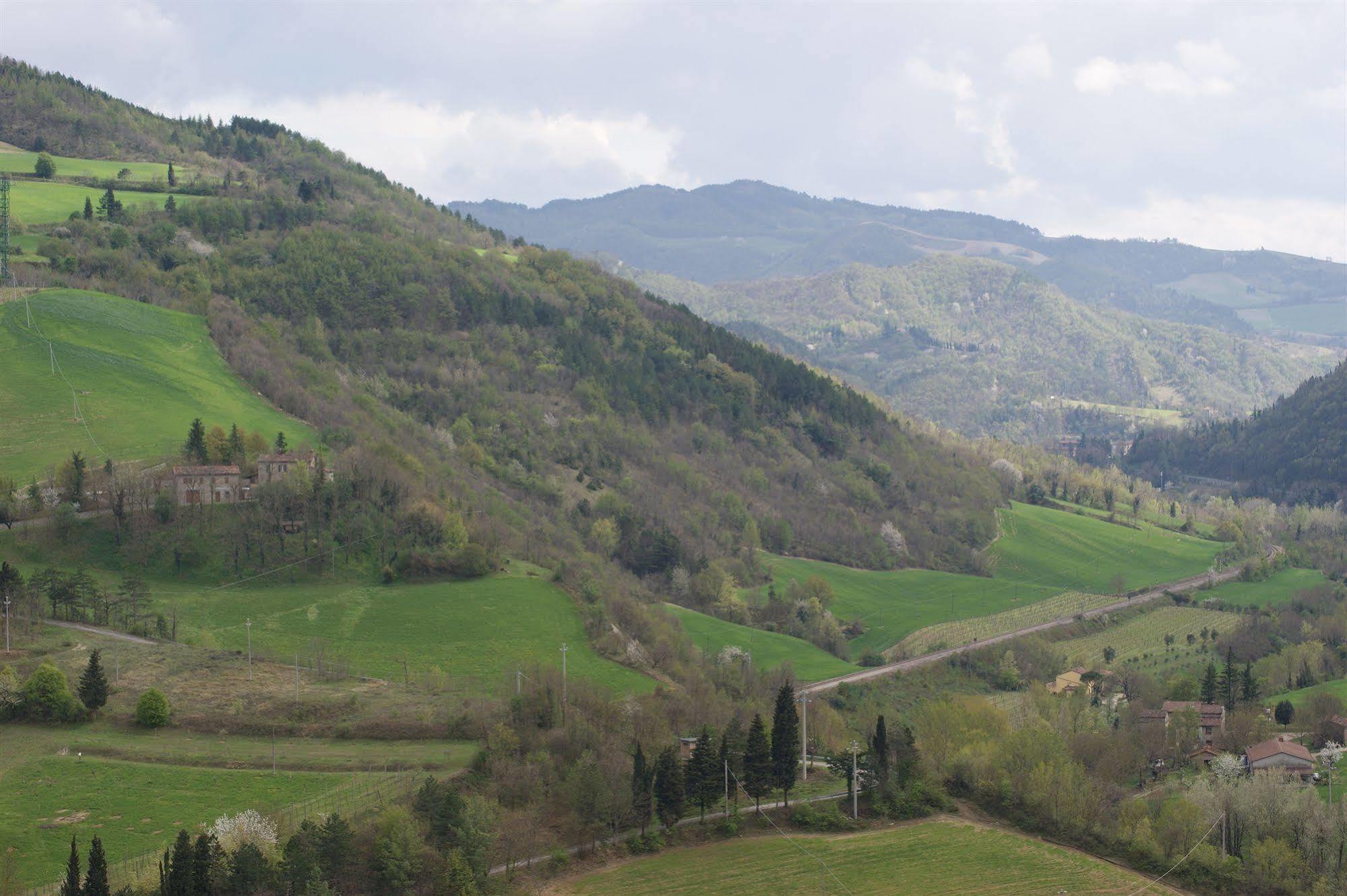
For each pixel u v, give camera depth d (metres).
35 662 169.25
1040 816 169.12
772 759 164.62
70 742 149.00
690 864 147.00
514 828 141.12
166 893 115.00
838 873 148.38
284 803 138.25
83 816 131.88
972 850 158.75
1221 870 155.88
